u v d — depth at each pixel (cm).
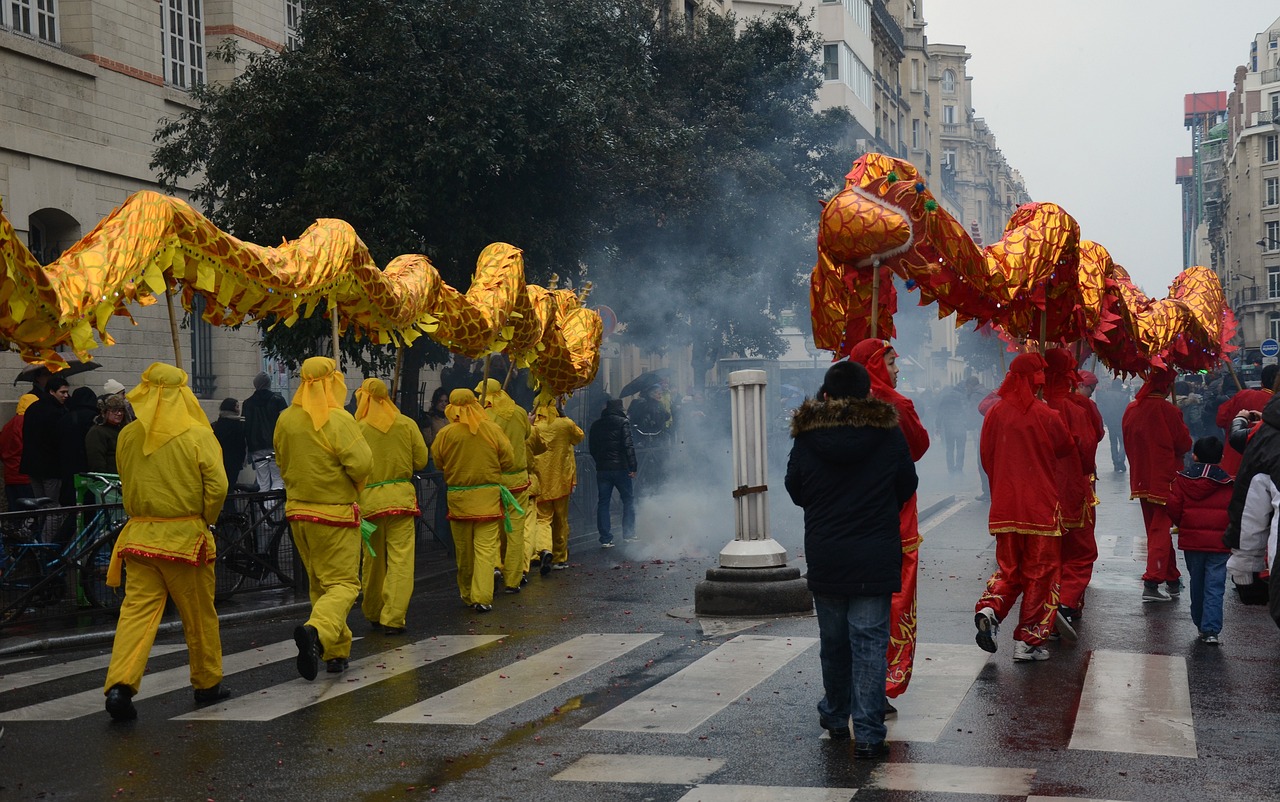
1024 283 943
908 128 8381
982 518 1878
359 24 1702
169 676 853
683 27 2892
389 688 798
